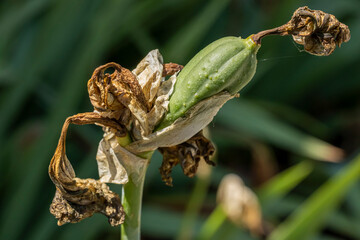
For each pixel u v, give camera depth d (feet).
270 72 4.17
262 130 3.59
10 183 3.09
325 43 1.47
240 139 3.83
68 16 3.26
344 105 4.48
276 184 2.87
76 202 1.52
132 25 3.61
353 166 2.16
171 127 1.49
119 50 4.00
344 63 4.12
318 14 1.46
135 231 1.56
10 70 3.26
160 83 1.50
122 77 1.49
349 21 4.19
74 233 2.80
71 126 3.42
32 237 2.83
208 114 1.49
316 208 2.24
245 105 3.65
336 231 3.77
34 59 3.20
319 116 4.48
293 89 4.23
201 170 2.66
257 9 4.25
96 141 3.41
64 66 3.43
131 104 1.48
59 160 1.50
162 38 4.12
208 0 3.96
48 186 3.07
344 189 2.20
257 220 2.40
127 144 1.52
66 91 2.91
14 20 3.47
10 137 3.47
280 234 2.40
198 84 1.47
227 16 4.16
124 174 1.53
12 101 3.11
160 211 3.24
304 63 4.13
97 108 1.49
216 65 1.46
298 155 4.05
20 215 2.86
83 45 3.10
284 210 3.40
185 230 2.88
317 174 3.89
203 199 3.59
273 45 4.05
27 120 3.62
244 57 1.45
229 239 2.44
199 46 4.03
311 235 2.30
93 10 3.29
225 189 2.36
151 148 1.51
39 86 3.42
